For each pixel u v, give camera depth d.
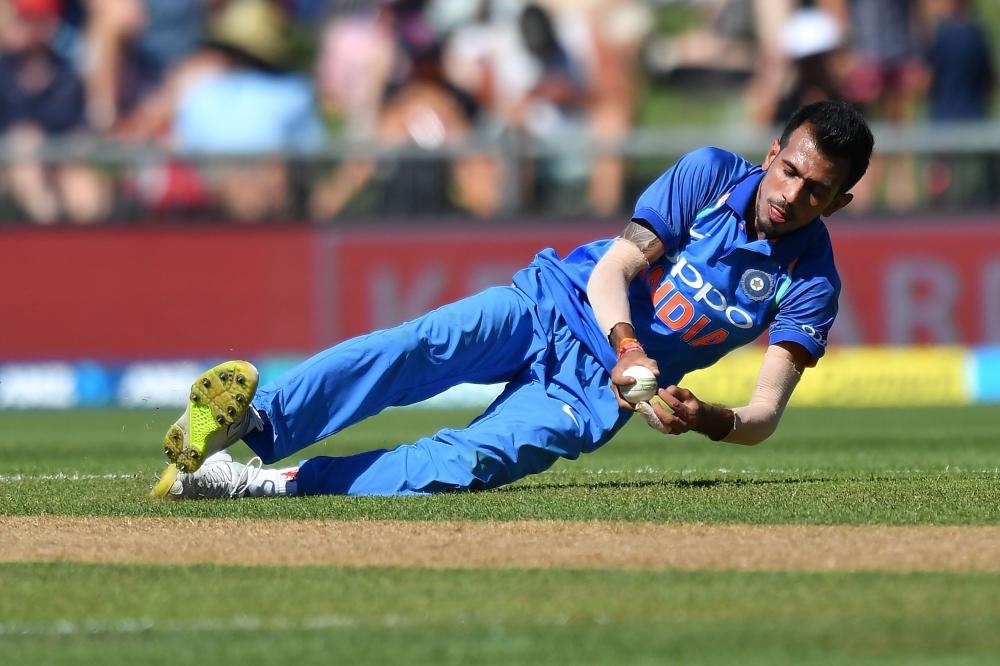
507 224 53.75
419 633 11.59
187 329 53.94
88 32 65.12
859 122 18.50
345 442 36.50
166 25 65.50
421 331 19.55
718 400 52.34
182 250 53.97
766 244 19.38
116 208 56.31
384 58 65.12
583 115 65.38
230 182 55.50
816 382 52.75
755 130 66.00
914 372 52.56
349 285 53.78
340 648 11.16
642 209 19.33
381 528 16.39
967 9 63.66
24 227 53.91
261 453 18.73
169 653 11.08
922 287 52.66
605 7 65.44
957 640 11.18
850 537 15.56
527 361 20.44
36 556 14.94
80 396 53.75
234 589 13.28
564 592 12.99
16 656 11.04
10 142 64.44
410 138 63.94
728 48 67.88
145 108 65.62
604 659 10.77
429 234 53.78
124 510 18.17
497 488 20.44
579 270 20.39
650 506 18.16
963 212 52.81
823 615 12.02
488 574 13.82
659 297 19.77
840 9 63.59
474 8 64.50
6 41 64.31
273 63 66.31
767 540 15.40
